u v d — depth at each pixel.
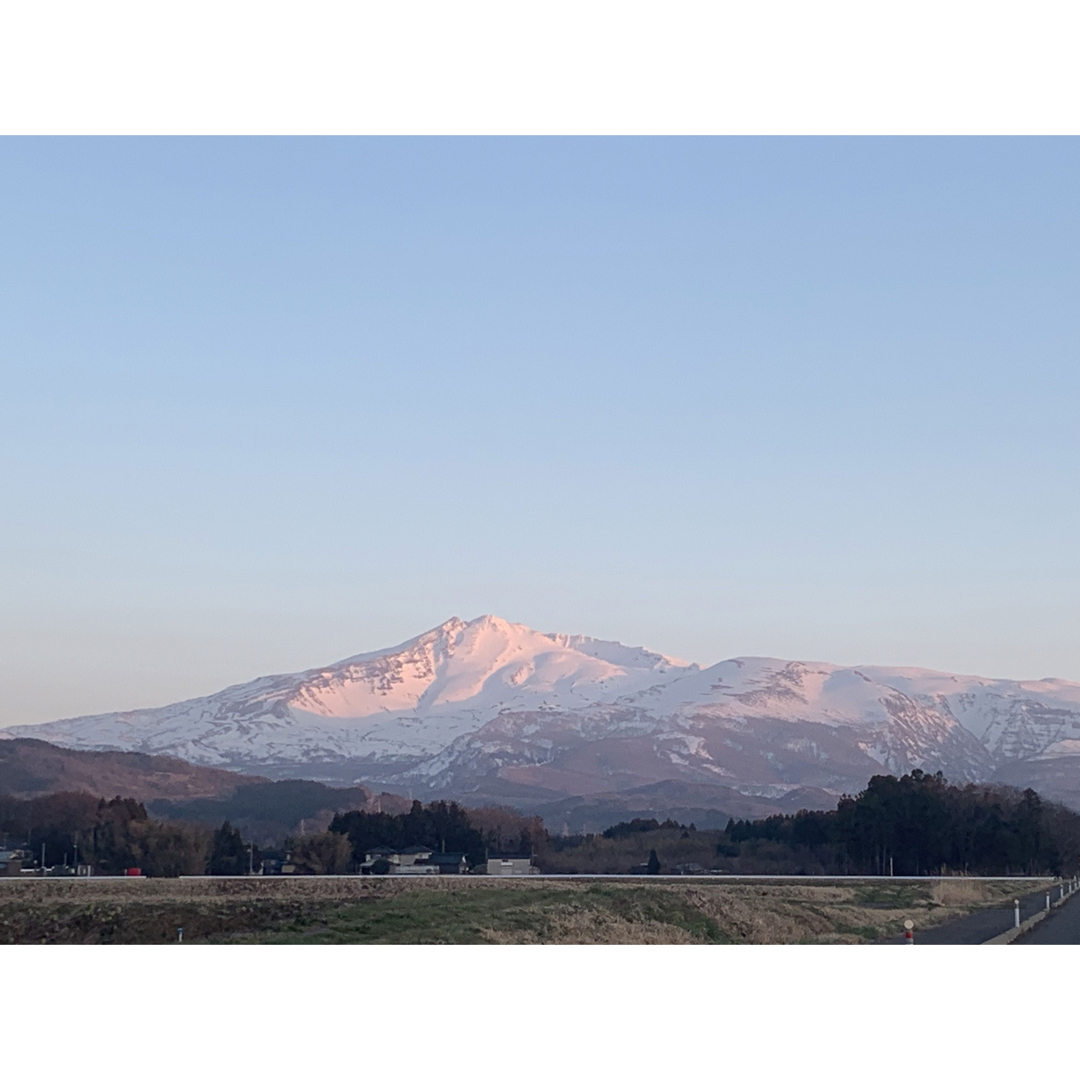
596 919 56.66
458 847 187.62
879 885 121.75
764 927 59.09
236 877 132.25
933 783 187.12
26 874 156.25
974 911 77.12
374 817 190.75
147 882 120.12
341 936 56.03
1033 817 177.88
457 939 51.66
